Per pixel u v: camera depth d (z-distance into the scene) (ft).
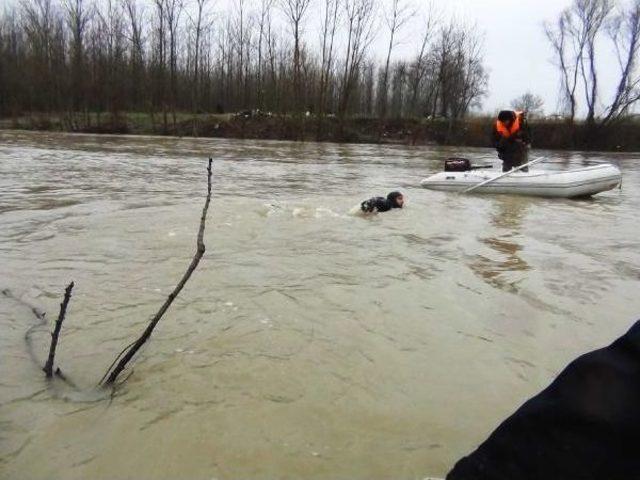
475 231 25.53
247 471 7.81
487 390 10.29
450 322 13.52
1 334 11.83
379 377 10.62
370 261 19.04
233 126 125.08
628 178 62.39
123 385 9.94
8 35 160.86
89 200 30.68
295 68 122.93
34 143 82.12
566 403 4.26
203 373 10.48
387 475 7.80
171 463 7.91
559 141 127.65
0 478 7.44
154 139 106.32
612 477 4.12
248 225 24.47
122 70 136.67
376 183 46.09
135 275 16.28
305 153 85.46
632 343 4.13
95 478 7.55
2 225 23.02
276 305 14.20
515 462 4.57
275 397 9.76
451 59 135.74
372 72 166.91
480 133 125.90
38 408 9.09
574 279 17.66
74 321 12.69
